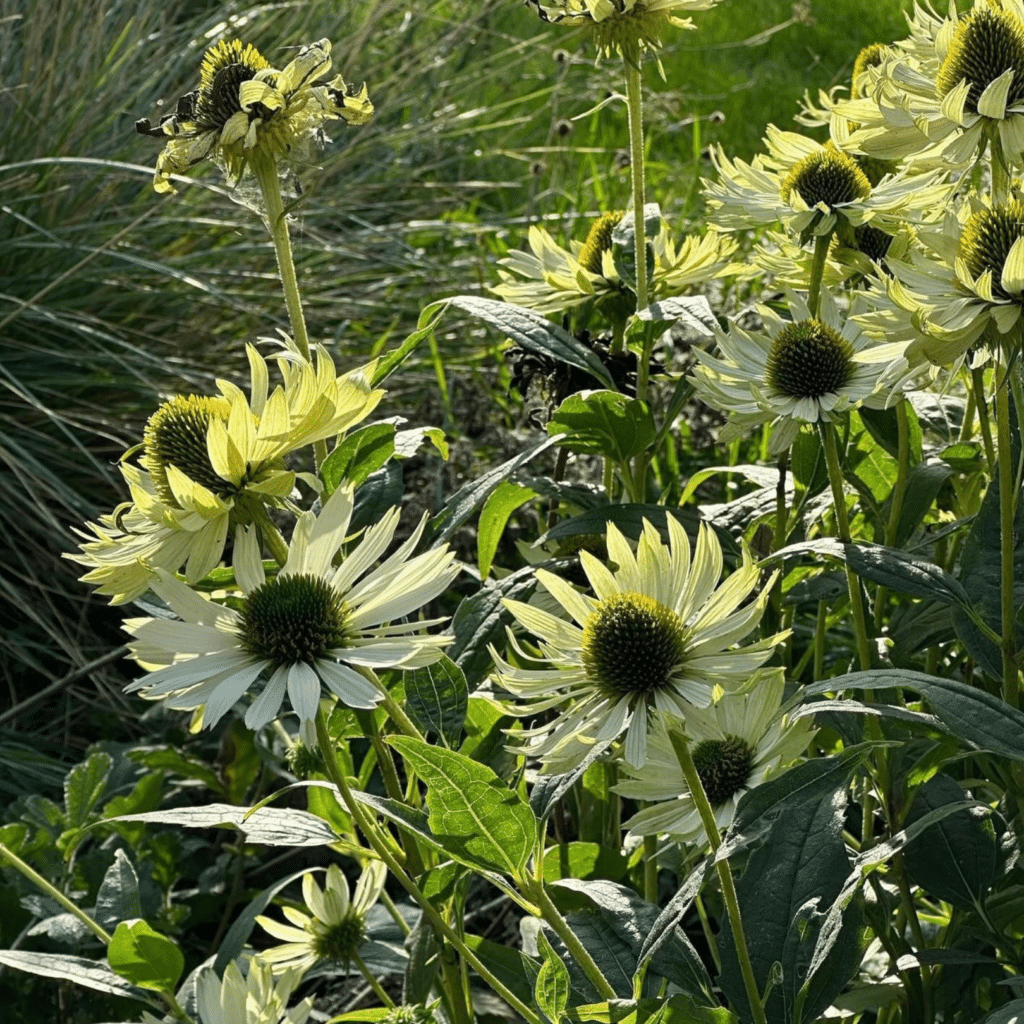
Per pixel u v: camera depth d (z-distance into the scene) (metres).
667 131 2.84
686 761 1.16
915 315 1.19
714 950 1.27
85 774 1.46
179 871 1.51
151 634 1.16
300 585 1.17
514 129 2.93
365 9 2.67
